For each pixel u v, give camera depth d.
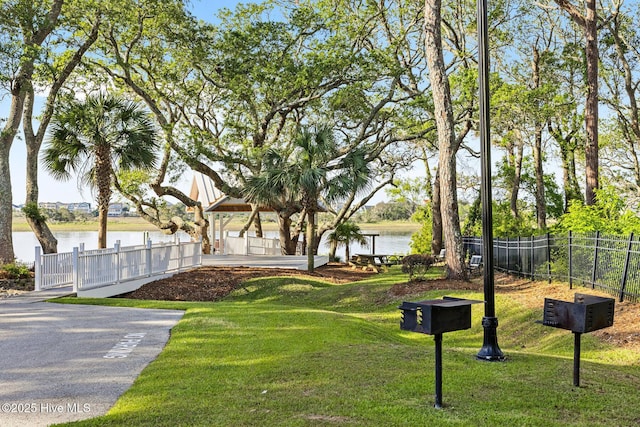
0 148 18.30
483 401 5.12
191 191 37.94
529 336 10.67
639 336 8.65
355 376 6.02
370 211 78.12
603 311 5.61
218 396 5.46
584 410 4.92
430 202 36.97
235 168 27.75
